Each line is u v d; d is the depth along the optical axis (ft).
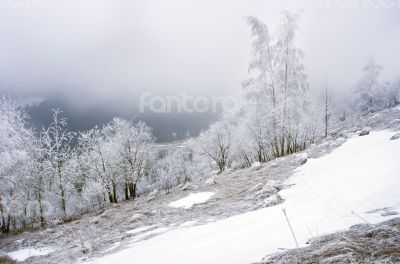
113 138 120.26
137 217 62.85
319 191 33.73
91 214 91.81
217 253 20.44
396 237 13.23
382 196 22.80
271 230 23.53
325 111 120.06
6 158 74.90
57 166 98.73
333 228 18.81
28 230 85.66
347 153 51.01
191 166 175.11
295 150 99.91
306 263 12.98
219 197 59.57
